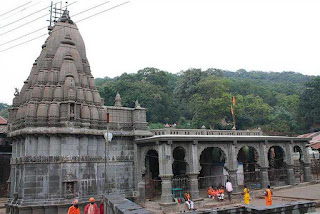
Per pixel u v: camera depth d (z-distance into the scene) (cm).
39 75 2192
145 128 2444
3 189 3400
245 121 6450
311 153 4347
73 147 2042
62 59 2252
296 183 2894
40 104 2061
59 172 1988
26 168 1944
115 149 2308
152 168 2866
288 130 6156
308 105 6019
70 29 2444
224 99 5484
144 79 7919
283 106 8150
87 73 2383
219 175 2788
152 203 2236
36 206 1886
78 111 2103
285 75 16775
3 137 3503
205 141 2405
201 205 2191
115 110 2377
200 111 5678
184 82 7344
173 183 2662
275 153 3444
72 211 1248
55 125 2022
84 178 2073
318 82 6047
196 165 2297
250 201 2302
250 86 9200
